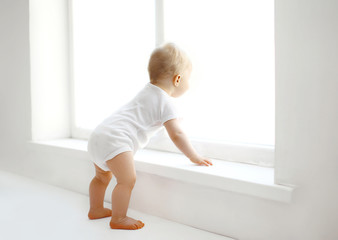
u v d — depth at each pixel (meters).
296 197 0.99
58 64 1.94
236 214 1.11
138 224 1.21
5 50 1.99
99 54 1.86
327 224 0.94
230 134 1.39
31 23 1.82
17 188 1.72
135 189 1.40
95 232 1.17
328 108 0.92
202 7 1.43
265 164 1.24
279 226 1.03
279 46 0.98
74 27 1.94
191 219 1.23
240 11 1.33
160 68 1.23
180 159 1.37
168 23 1.48
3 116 2.06
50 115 1.93
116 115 1.23
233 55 1.36
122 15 1.73
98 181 1.30
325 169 0.93
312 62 0.93
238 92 1.36
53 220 1.28
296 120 0.97
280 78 0.99
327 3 0.89
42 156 1.83
